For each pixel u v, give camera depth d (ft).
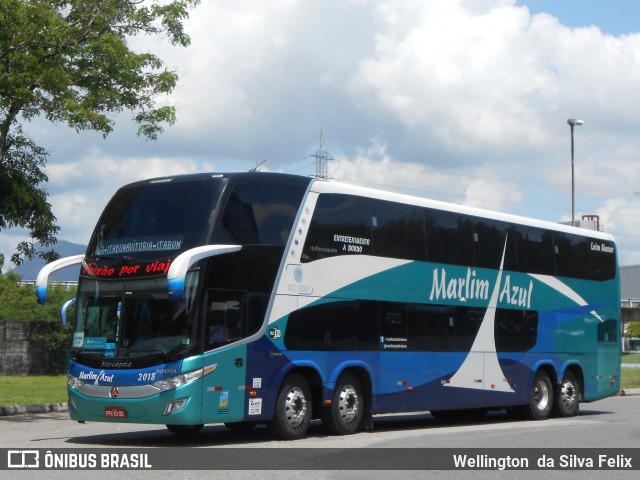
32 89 72.43
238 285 50.98
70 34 73.87
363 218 58.90
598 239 82.89
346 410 57.00
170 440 53.78
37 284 52.03
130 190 54.03
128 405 49.32
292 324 53.52
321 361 55.11
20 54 69.82
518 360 71.41
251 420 51.39
